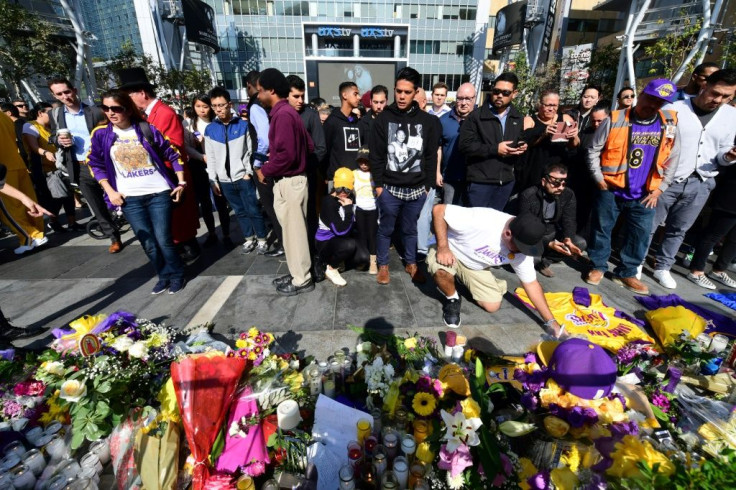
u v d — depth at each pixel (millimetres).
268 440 1602
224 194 4125
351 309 2951
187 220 3889
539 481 1367
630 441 1412
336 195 3299
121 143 2865
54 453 1590
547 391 1610
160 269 3270
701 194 3199
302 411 1782
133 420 1606
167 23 28562
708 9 8148
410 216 3320
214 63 36969
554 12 26859
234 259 4094
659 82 2832
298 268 3168
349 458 1513
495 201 3592
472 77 37125
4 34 10406
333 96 29828
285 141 2730
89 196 4094
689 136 3039
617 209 3297
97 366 1734
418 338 2357
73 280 3582
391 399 1744
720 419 1698
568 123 3436
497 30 30281
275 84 2674
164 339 2090
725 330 2703
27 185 4348
